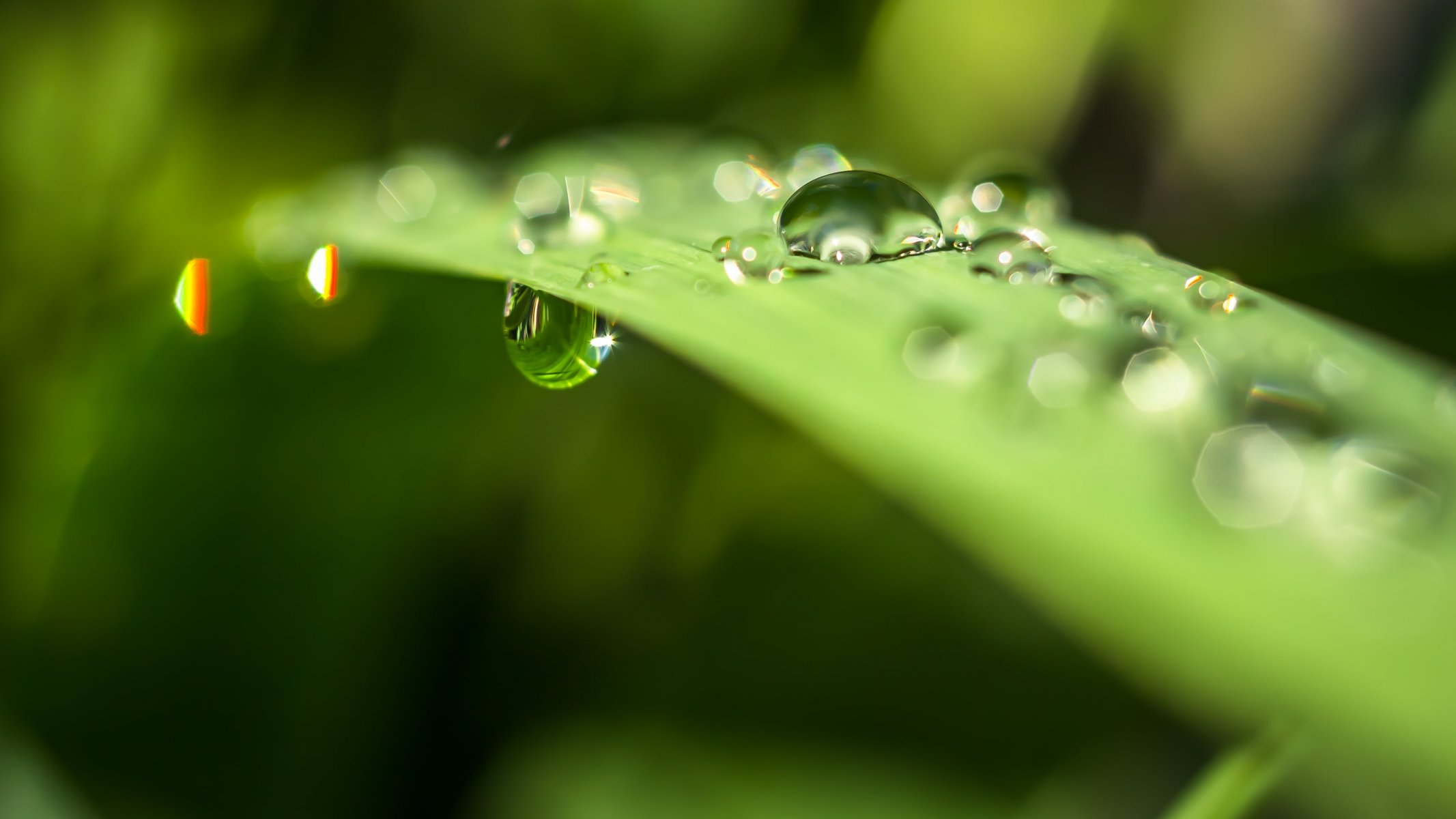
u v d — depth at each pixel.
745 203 0.11
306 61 0.15
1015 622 0.13
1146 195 0.17
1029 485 0.09
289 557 0.12
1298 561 0.09
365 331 0.12
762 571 0.13
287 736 0.12
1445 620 0.08
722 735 0.12
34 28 0.14
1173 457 0.09
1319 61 0.16
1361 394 0.09
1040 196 0.11
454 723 0.12
